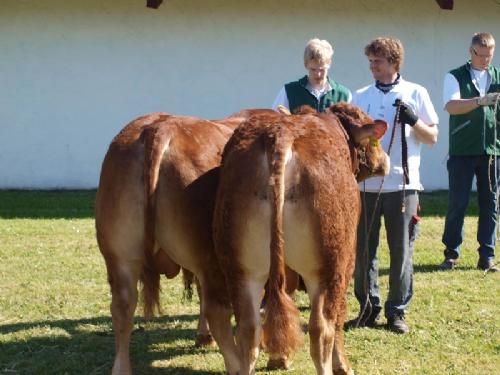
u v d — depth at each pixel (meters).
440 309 6.47
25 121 13.92
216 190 4.39
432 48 13.84
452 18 13.77
